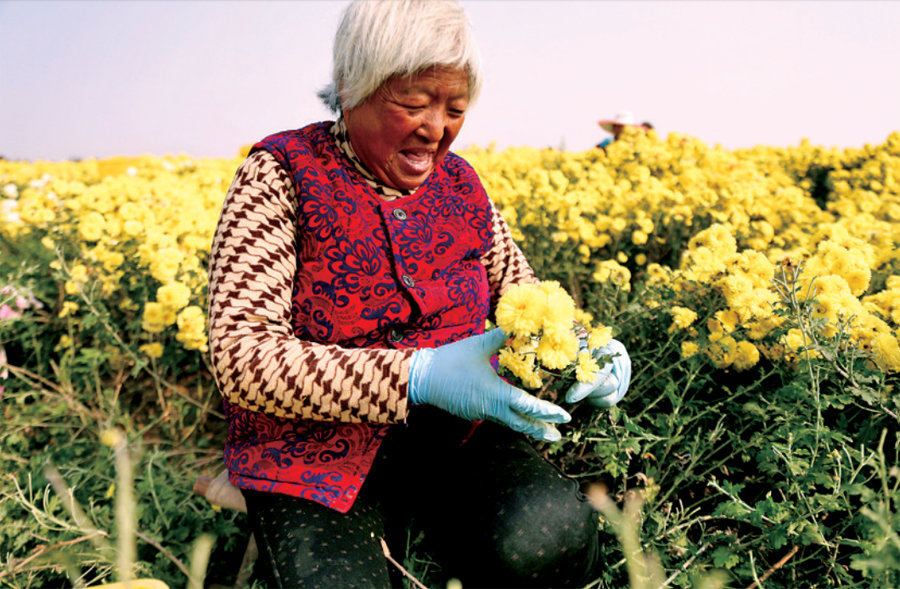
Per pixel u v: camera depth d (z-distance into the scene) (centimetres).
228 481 155
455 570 141
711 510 202
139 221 375
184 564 189
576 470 214
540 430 121
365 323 135
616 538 165
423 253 142
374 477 143
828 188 684
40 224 397
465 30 127
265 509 130
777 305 194
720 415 211
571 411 202
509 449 144
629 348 234
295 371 119
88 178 917
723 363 200
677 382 206
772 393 199
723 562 149
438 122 131
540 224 393
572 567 131
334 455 131
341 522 127
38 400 286
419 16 122
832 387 187
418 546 169
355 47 125
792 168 702
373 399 119
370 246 137
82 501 217
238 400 122
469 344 123
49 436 281
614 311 243
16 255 414
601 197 458
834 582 161
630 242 423
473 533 132
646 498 174
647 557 163
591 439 181
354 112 133
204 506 220
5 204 514
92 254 345
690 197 420
